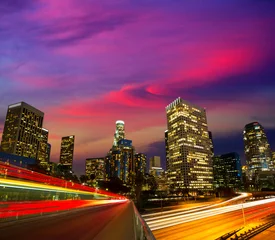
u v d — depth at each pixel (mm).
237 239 50781
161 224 60062
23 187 34688
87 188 70250
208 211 85375
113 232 10898
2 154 127500
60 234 11336
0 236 10992
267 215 83000
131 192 189875
